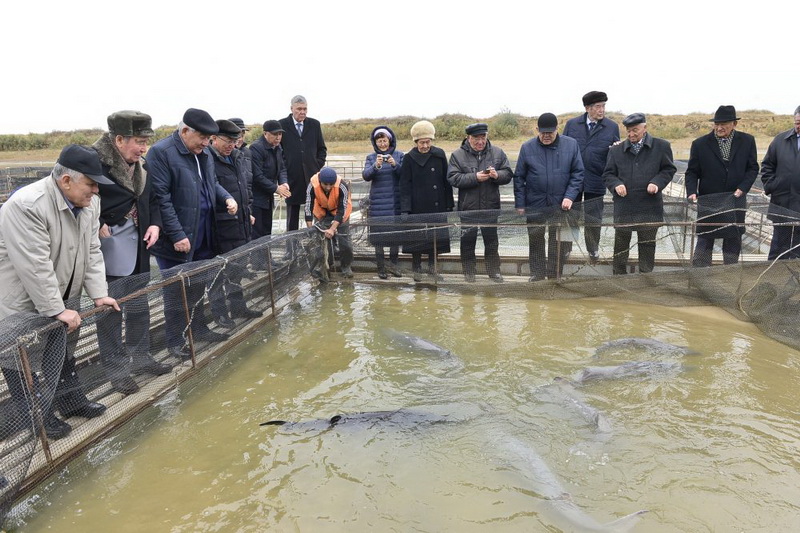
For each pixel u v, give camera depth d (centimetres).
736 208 751
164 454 443
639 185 777
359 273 918
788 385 534
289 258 791
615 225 789
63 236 409
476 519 363
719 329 679
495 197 852
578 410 490
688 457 424
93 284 455
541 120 797
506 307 779
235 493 394
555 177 813
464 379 563
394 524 361
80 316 435
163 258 630
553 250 807
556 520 359
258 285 713
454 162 844
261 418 497
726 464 414
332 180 852
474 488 394
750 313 697
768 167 802
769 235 794
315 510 375
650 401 508
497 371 579
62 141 4997
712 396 514
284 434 468
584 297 801
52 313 403
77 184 391
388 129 906
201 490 398
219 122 684
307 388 553
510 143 3941
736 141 775
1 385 379
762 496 378
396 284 886
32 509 379
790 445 436
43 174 1814
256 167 888
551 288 804
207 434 471
